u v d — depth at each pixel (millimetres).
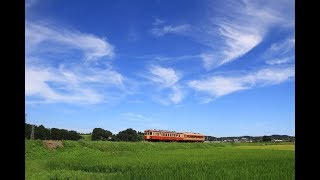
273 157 43562
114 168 35281
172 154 56219
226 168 29906
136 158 47531
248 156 46719
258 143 112125
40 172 31266
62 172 29938
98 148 70000
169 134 82062
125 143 76000
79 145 67750
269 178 22359
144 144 78625
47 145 62438
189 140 88250
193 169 29547
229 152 58719
